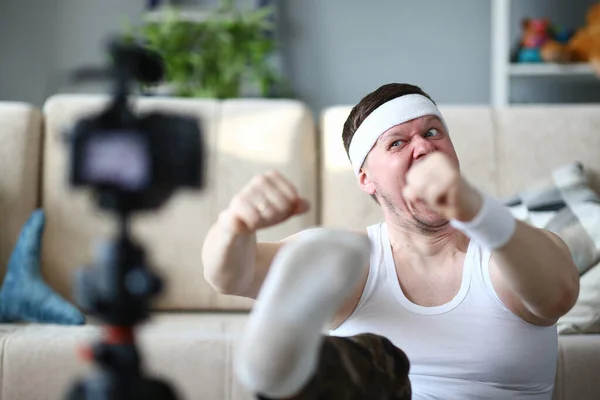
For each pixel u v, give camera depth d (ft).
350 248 2.23
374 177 4.06
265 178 2.63
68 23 11.40
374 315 3.92
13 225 7.10
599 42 9.99
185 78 10.68
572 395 5.42
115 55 1.95
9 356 5.56
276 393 2.26
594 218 6.28
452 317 3.81
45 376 5.55
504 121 7.36
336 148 7.32
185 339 5.63
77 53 11.41
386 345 3.03
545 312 3.40
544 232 3.56
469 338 3.79
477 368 3.79
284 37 11.54
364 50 11.59
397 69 11.58
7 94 11.39
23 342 5.59
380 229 4.15
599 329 5.83
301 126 7.41
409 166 3.94
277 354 2.17
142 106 7.26
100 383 2.01
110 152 1.88
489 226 2.95
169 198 1.97
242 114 7.43
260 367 2.18
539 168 7.22
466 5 11.53
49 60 11.40
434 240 3.90
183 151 1.90
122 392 1.99
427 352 3.83
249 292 3.74
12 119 7.28
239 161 7.30
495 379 3.81
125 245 1.98
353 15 11.55
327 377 2.70
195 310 7.20
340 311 3.96
